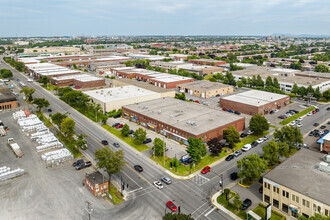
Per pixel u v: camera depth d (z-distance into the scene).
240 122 98.00
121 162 62.25
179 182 65.12
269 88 150.62
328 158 61.03
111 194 59.94
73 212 53.75
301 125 104.25
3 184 64.31
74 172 70.38
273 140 75.88
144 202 57.06
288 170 59.22
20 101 144.12
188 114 103.50
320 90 155.62
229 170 70.81
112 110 122.12
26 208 55.00
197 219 51.41
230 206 55.25
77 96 131.00
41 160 77.38
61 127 94.50
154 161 76.00
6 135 96.56
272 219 51.44
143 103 121.38
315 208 48.28
